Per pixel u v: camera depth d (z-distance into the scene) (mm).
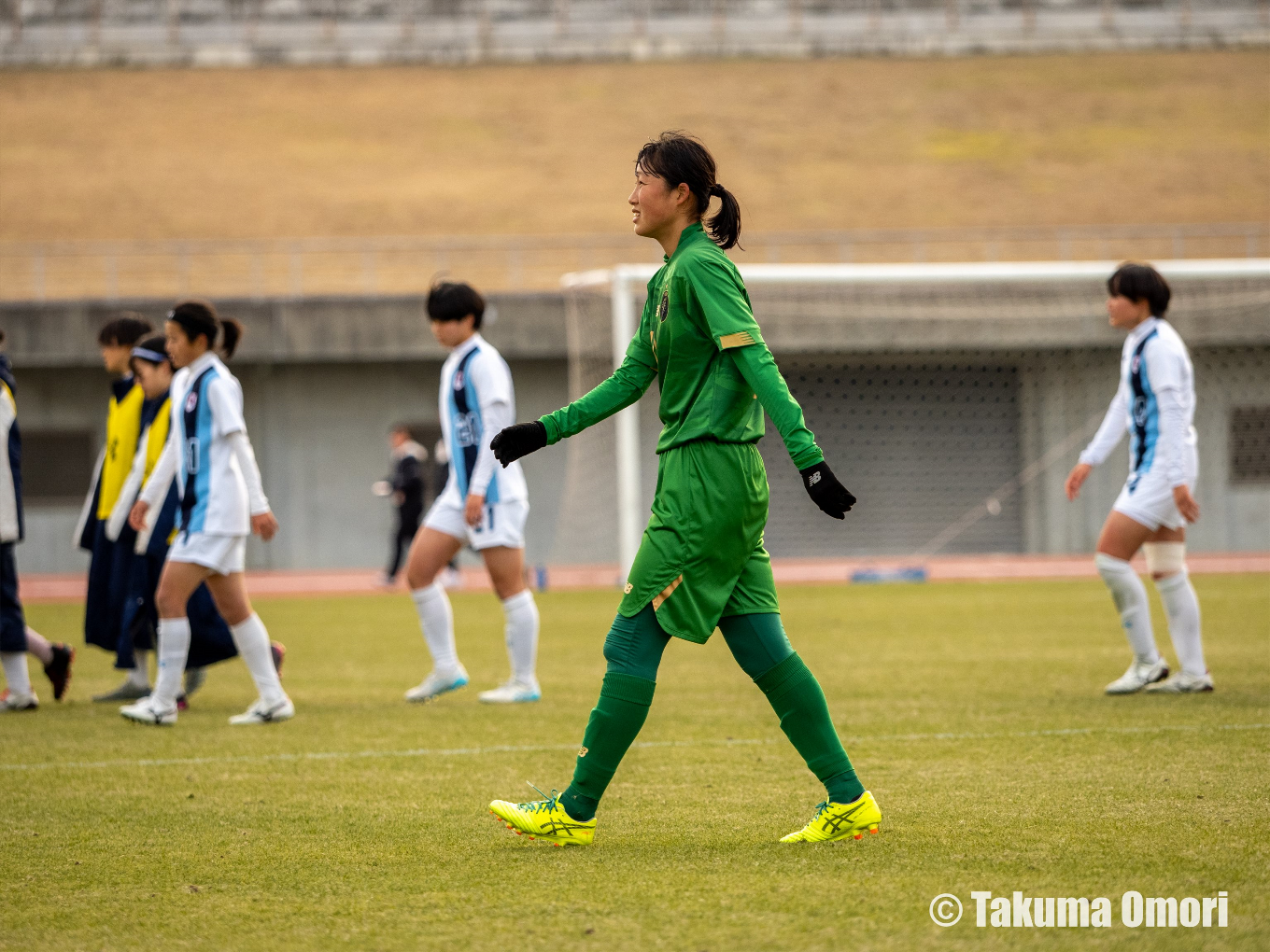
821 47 152250
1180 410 24922
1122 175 120875
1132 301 25391
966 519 81312
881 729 22031
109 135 135000
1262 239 102688
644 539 14062
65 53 149750
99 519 27719
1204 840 14094
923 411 81438
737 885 12672
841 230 111062
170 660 23922
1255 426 78250
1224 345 78250
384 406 83062
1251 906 11727
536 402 82188
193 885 13109
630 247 103500
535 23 154375
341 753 20734
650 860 13742
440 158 130875
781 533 80625
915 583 61531
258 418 82562
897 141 131250
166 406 26453
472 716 24656
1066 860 13367
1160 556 25594
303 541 82812
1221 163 122250
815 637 38406
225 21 152750
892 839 14359
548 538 83125
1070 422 80688
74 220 115875
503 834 15102
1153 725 21766
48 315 78812
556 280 99750
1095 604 48625
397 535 66375
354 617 49312
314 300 80312
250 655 24203
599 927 11438
